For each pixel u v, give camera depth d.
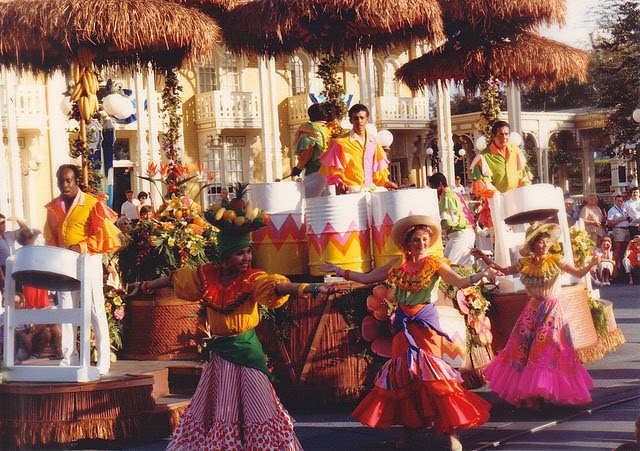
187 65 11.44
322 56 11.97
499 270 8.05
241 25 11.03
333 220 9.12
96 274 8.47
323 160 9.75
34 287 7.90
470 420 7.01
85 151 9.84
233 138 35.19
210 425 6.67
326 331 9.05
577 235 11.84
